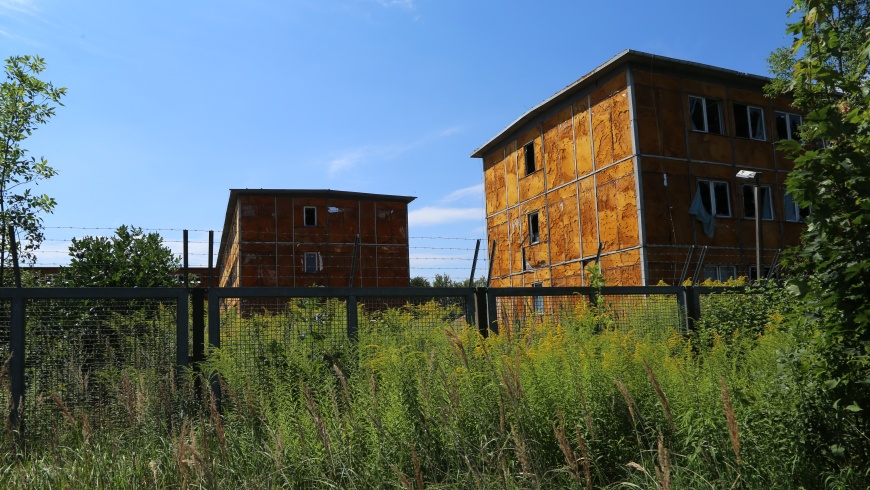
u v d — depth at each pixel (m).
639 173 21.95
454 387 5.30
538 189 27.42
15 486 5.21
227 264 46.81
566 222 25.58
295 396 6.57
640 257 21.72
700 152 23.20
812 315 4.92
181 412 6.63
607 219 23.36
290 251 37.72
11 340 7.50
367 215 39.44
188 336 8.05
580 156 24.81
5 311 7.57
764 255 23.98
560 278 25.89
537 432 5.22
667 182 22.39
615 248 22.94
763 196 24.56
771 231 24.39
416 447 5.20
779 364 5.06
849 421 4.82
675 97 23.03
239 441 5.66
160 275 11.12
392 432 5.28
